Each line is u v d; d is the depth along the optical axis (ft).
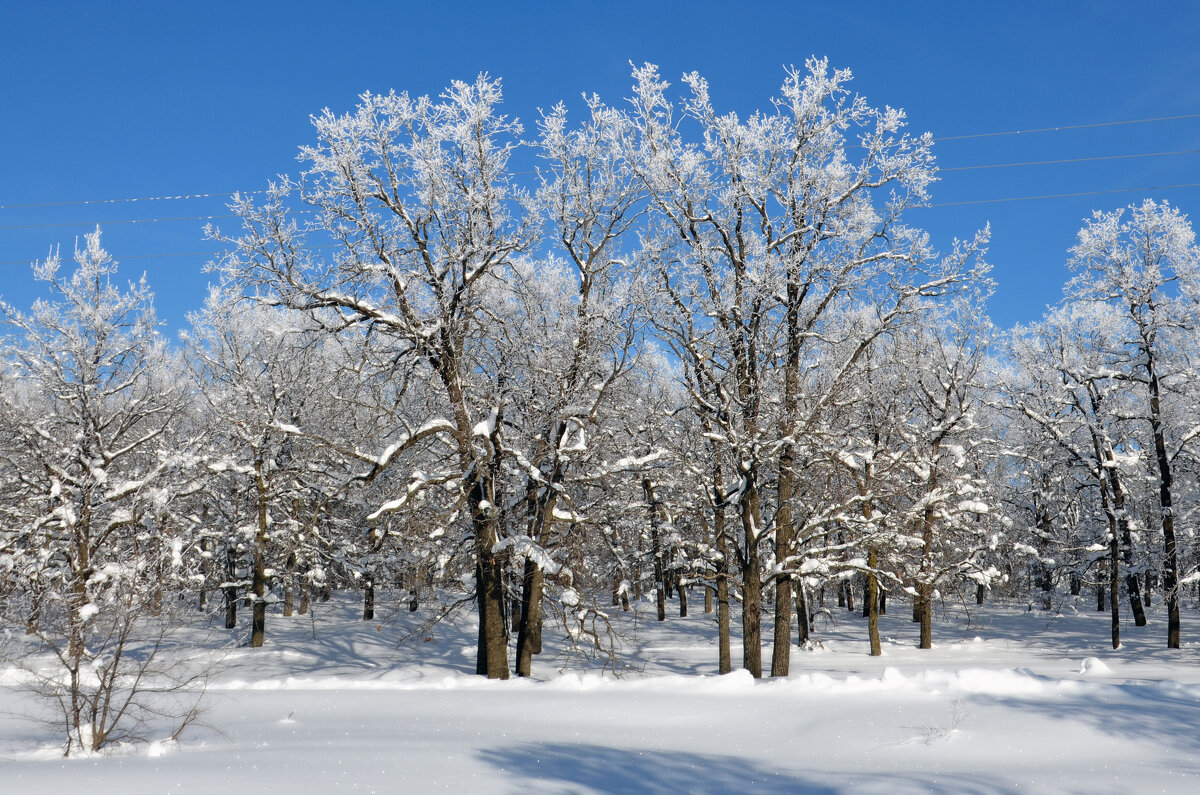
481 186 65.00
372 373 65.46
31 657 60.34
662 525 81.30
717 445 65.62
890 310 63.36
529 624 73.26
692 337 63.82
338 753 34.09
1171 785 26.35
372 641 98.22
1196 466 96.12
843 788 27.73
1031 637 107.76
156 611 46.21
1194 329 88.63
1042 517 129.59
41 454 80.18
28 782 28.86
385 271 63.46
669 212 64.54
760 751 34.42
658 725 40.86
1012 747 32.63
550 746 35.50
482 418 69.10
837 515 66.54
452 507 65.21
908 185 61.11
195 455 86.02
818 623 125.29
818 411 61.62
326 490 90.53
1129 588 115.44
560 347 67.00
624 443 76.28
